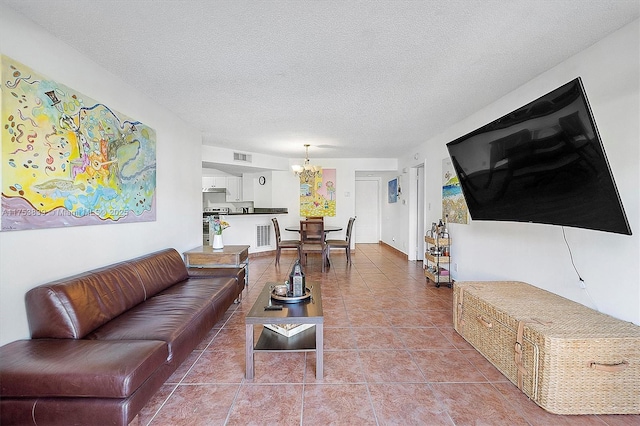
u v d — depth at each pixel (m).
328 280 4.60
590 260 2.18
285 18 1.85
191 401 1.81
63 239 2.04
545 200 2.14
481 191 2.81
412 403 1.79
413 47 2.19
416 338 2.63
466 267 3.92
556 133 1.84
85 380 1.34
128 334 1.82
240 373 2.11
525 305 2.18
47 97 1.91
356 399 1.83
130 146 2.77
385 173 8.00
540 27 1.94
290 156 7.07
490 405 1.77
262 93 3.07
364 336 2.67
